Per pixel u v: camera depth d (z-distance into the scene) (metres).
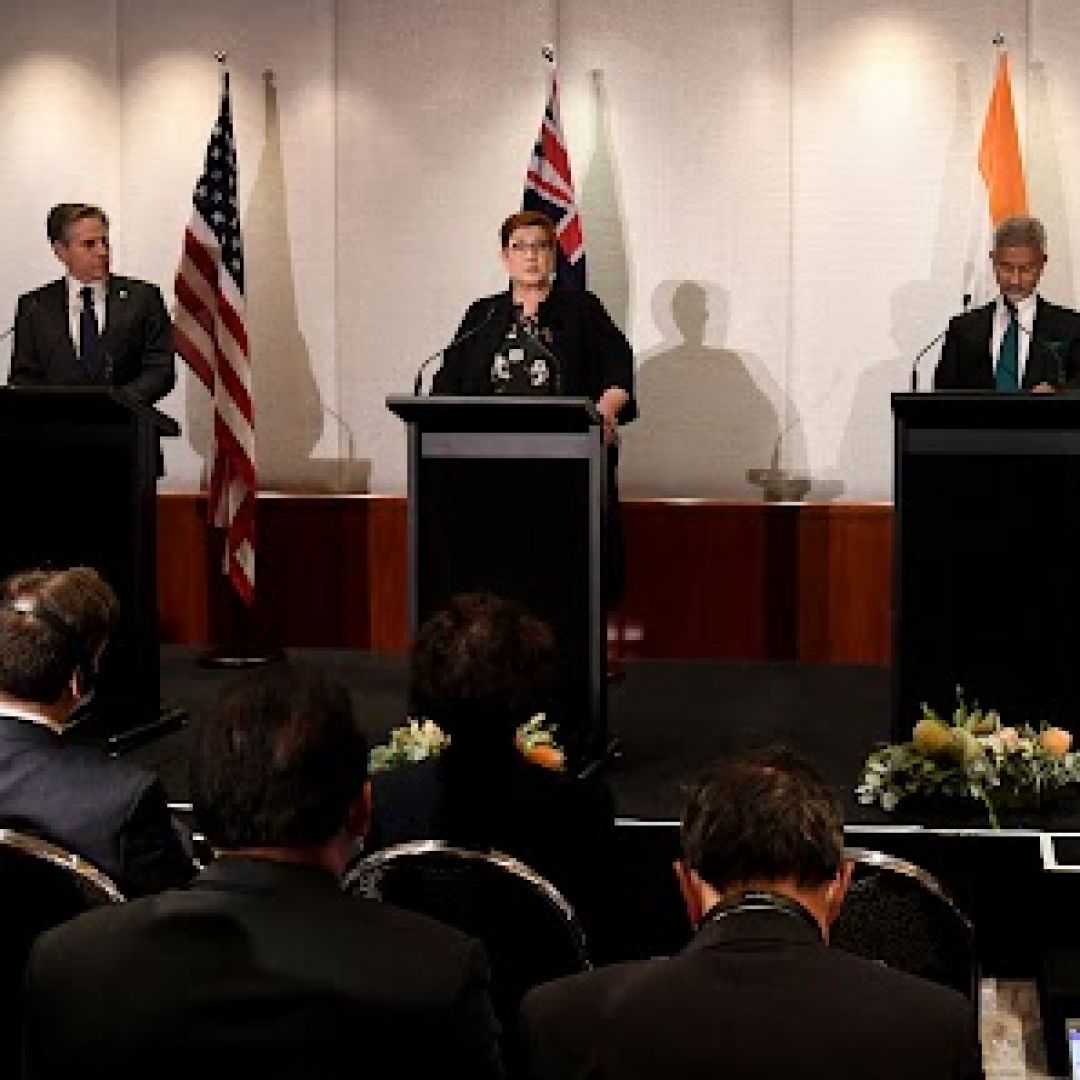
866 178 10.64
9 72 11.23
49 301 9.95
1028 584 7.31
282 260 11.16
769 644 10.73
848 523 10.61
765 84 10.69
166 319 10.00
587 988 2.75
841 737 8.29
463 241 11.02
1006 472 7.27
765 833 2.80
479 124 10.95
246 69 11.10
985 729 7.07
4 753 4.11
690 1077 2.61
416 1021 2.61
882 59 10.58
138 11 11.13
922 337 10.66
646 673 10.09
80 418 7.98
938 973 4.21
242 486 10.13
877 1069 2.57
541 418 7.45
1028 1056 6.05
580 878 4.09
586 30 10.84
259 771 2.74
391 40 10.98
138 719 8.17
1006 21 10.45
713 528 10.71
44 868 3.75
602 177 10.87
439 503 7.67
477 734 4.10
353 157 11.06
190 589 11.16
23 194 11.25
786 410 10.79
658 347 10.90
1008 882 6.61
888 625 10.61
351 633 11.11
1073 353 9.39
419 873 3.87
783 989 2.65
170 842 4.15
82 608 4.55
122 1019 2.63
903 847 6.67
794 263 10.77
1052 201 10.46
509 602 4.29
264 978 2.63
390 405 7.44
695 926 2.98
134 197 11.22
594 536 7.54
